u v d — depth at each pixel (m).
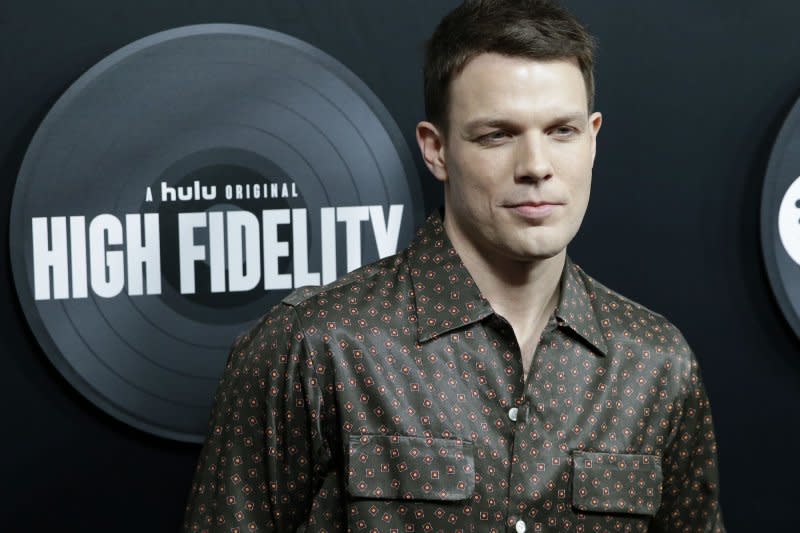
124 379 2.37
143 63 2.32
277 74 2.38
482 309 1.79
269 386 1.78
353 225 2.44
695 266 2.59
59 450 2.39
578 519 1.78
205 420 2.42
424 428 1.74
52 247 2.31
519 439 1.76
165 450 2.44
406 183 2.45
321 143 2.41
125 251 2.35
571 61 1.71
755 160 2.58
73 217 2.31
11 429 2.36
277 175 2.40
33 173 2.29
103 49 2.33
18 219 2.29
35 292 2.31
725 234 2.59
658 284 2.59
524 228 1.68
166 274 2.38
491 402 1.77
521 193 1.67
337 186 2.43
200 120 2.36
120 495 2.43
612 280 2.57
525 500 1.75
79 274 2.33
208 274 2.39
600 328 1.88
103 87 2.30
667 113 2.55
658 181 2.56
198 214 2.38
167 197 2.36
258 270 2.41
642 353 1.88
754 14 2.56
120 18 2.33
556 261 1.82
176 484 2.45
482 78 1.68
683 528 2.05
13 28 2.29
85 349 2.34
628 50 2.52
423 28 2.46
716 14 2.54
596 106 2.52
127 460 2.43
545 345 1.82
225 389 1.86
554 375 1.81
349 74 2.41
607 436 1.82
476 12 1.73
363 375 1.76
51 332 2.32
